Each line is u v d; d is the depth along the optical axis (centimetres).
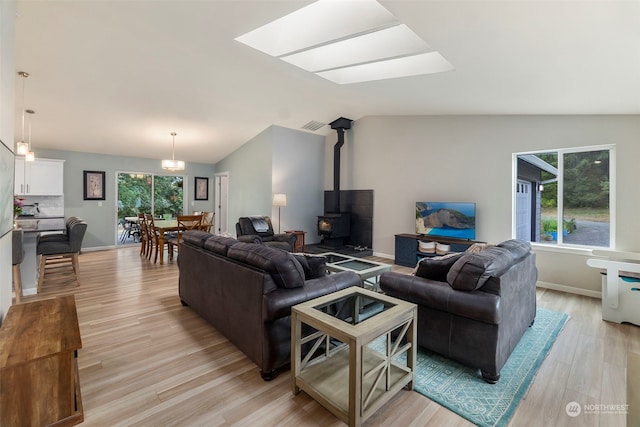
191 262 306
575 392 189
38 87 403
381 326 162
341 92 458
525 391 190
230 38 307
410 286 227
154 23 282
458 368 216
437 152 531
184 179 801
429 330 222
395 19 259
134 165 715
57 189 597
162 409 172
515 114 436
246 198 720
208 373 208
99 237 670
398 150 588
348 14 285
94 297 358
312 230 724
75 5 256
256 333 204
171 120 552
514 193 449
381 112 571
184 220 541
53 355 141
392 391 174
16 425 140
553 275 404
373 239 638
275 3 239
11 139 195
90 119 511
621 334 268
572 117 388
